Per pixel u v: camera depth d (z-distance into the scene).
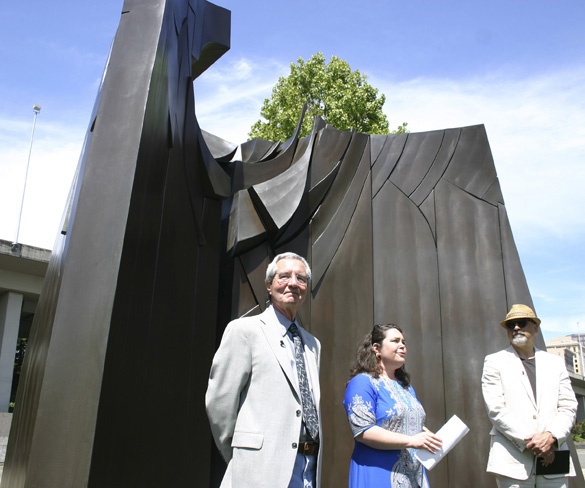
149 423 3.99
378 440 2.85
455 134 6.76
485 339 6.00
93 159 3.79
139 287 3.84
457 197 6.52
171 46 4.59
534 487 3.57
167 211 4.51
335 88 18.80
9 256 17.41
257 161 6.79
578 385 45.50
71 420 3.09
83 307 3.35
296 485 2.34
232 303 5.67
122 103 3.95
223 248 6.00
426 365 5.95
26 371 5.09
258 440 2.35
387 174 6.66
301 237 6.21
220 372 2.47
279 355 2.53
